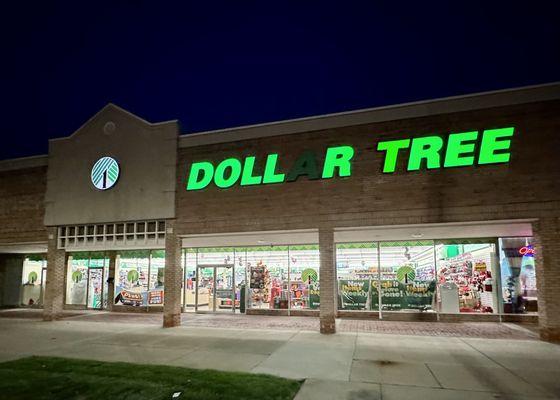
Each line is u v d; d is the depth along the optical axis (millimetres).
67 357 11805
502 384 8930
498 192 14148
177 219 18188
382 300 19219
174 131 18656
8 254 27234
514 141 14188
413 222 14852
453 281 18578
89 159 20203
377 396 8203
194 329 16672
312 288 20562
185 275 22609
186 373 9695
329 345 13070
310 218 16078
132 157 19297
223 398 7930
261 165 17016
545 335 13523
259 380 9062
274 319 19516
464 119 14742
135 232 18984
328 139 16219
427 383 9031
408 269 19125
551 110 14008
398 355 11656
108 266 24438
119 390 8453
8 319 21062
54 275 20422
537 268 13984
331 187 15961
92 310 24219
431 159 14852
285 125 16859
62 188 20625
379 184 15391
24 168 21938
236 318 19953
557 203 13594
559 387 8711
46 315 20078
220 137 17812
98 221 19562
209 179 17719
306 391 8523
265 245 21453
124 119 19750
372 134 15695
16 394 8281
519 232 17016
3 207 22156
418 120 15219
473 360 11062
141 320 19953
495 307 17969
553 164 13773
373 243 19672
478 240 18531
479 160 14359
